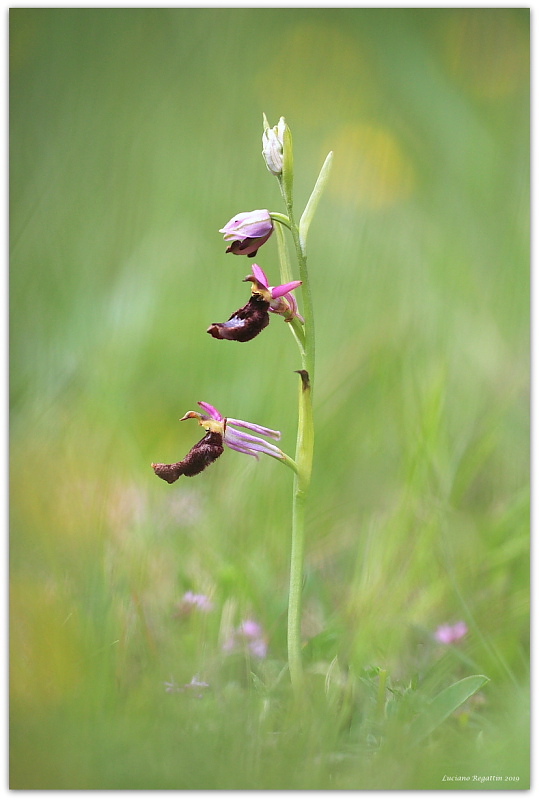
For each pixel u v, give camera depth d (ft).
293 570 2.10
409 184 3.48
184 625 2.22
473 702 2.15
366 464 2.55
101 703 2.04
